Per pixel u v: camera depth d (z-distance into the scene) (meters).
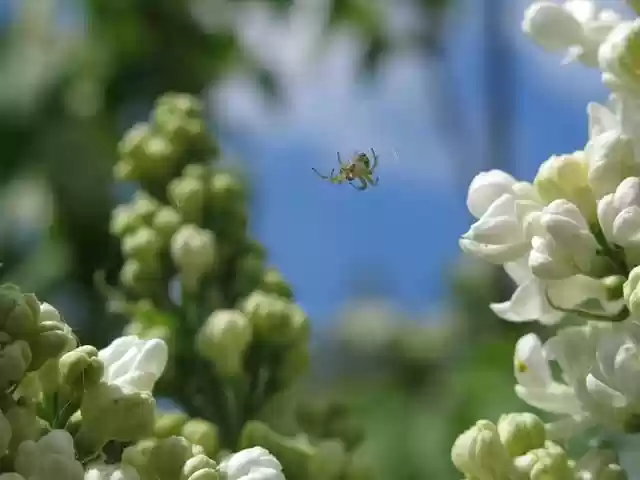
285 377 0.20
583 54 0.18
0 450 0.14
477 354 0.33
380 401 0.35
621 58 0.17
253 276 0.20
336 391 0.38
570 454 0.18
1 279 0.33
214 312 0.20
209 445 0.17
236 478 0.16
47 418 0.15
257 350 0.20
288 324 0.20
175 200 0.20
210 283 0.20
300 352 0.20
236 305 0.20
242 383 0.20
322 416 0.21
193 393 0.20
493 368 0.32
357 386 0.39
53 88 0.37
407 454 0.33
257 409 0.20
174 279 0.20
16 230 0.35
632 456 0.17
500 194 0.17
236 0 0.39
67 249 0.34
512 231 0.17
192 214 0.20
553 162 0.17
